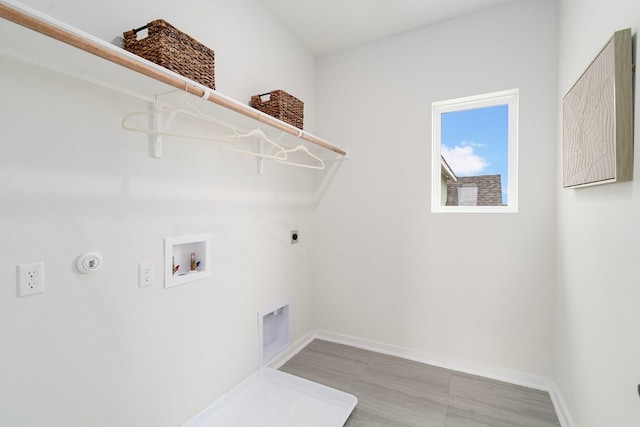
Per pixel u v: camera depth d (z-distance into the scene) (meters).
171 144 1.55
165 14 1.52
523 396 2.00
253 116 1.63
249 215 2.11
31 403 1.06
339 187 2.85
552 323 2.08
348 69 2.80
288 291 2.57
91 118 1.22
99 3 1.23
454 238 2.38
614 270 1.13
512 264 2.19
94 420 1.24
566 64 1.82
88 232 1.21
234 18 1.97
